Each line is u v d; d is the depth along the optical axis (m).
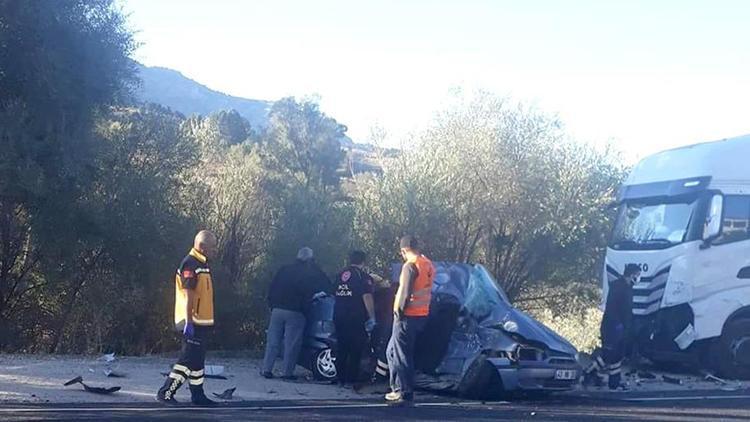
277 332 12.74
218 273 19.16
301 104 52.69
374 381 12.11
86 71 17.50
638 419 9.98
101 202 18.86
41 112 17.09
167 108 22.42
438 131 20.28
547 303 20.81
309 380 12.70
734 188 14.84
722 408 11.15
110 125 19.77
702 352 15.02
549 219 19.39
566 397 12.02
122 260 19.19
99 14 17.97
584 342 20.22
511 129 20.02
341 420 9.20
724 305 14.68
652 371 16.03
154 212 19.30
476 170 19.52
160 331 19.73
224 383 11.96
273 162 27.27
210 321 9.93
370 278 12.12
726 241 14.75
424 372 11.70
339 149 49.16
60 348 19.53
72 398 9.89
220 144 23.70
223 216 20.53
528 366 11.11
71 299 19.53
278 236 18.92
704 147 15.23
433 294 11.81
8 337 19.42
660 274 14.98
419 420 9.38
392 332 10.89
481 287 11.83
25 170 16.50
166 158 20.48
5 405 9.23
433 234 18.72
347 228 19.19
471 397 11.45
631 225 15.95
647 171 16.14
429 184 18.91
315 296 12.89
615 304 13.43
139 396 10.29
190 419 8.80
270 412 9.61
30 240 19.17
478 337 11.41
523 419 9.70
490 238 19.73
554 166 19.70
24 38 16.97
